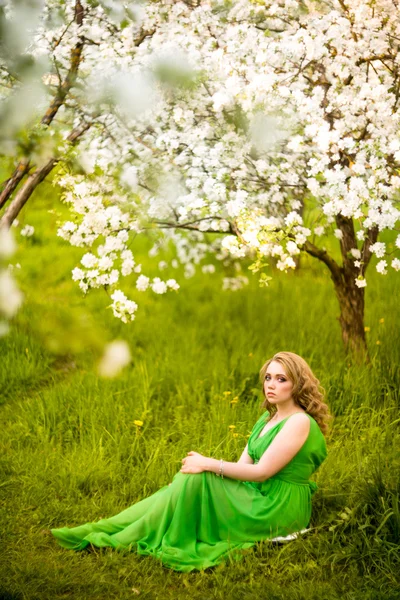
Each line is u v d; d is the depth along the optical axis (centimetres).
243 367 594
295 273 813
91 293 779
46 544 365
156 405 545
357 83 476
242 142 484
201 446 466
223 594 316
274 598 307
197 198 473
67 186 468
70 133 481
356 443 460
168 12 500
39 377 609
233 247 430
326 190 431
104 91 442
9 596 310
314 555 346
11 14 395
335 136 419
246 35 461
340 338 629
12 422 538
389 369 548
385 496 365
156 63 457
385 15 486
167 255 903
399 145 423
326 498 387
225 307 756
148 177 508
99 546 348
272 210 524
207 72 470
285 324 688
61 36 445
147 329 710
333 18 464
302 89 481
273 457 350
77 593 319
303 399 367
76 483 429
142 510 363
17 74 390
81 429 505
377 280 773
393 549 332
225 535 349
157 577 330
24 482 433
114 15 489
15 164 417
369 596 306
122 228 491
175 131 482
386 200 423
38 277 810
